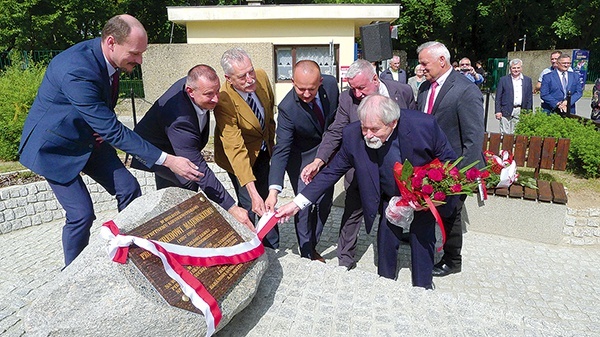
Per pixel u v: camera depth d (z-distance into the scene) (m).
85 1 19.39
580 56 18.22
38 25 18.00
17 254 4.59
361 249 4.64
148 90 13.00
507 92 7.38
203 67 2.96
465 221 5.04
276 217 3.12
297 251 4.62
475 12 28.02
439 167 2.90
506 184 4.47
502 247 4.63
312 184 3.20
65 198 2.99
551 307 3.54
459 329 2.55
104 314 2.05
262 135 3.74
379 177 3.18
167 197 2.69
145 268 2.24
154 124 3.29
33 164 2.87
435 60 3.85
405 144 3.02
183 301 2.22
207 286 2.37
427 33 29.62
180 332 2.15
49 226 5.38
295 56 13.74
